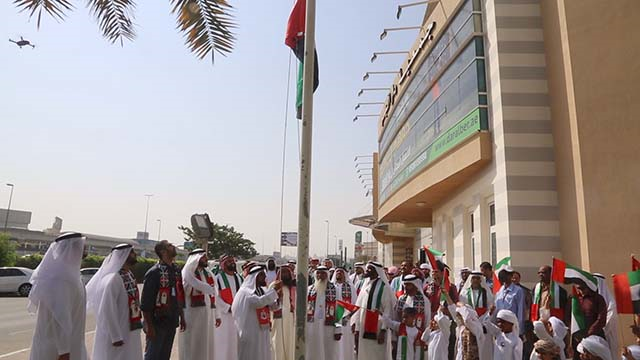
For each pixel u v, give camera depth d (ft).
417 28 59.00
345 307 27.81
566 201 33.86
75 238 18.39
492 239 41.65
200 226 33.47
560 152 34.86
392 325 26.68
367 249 266.16
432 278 33.53
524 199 35.40
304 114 21.95
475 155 40.09
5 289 89.97
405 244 124.88
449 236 57.36
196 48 18.94
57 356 17.17
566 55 33.78
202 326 25.99
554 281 24.64
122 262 22.25
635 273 21.84
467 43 42.52
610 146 31.45
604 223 30.86
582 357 18.35
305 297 20.71
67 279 17.70
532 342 26.11
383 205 83.82
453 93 45.88
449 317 27.53
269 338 27.71
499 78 37.24
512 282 27.76
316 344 29.14
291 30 27.20
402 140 66.64
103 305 21.27
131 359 21.62
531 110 36.55
